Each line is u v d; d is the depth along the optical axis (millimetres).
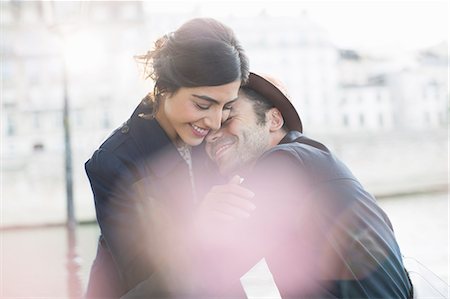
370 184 19156
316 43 33625
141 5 27047
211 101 1377
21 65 29125
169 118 1468
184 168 1585
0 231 14359
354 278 1252
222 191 1285
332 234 1277
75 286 6246
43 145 27375
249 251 1271
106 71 27969
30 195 21344
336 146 26578
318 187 1308
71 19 11273
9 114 28594
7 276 7039
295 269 1301
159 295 1252
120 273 1537
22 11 29516
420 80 34188
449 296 1311
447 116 33438
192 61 1345
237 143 1458
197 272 1257
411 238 7352
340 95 33531
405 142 24938
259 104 1455
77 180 20531
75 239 10445
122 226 1481
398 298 1269
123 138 1560
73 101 28078
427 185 17281
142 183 1532
